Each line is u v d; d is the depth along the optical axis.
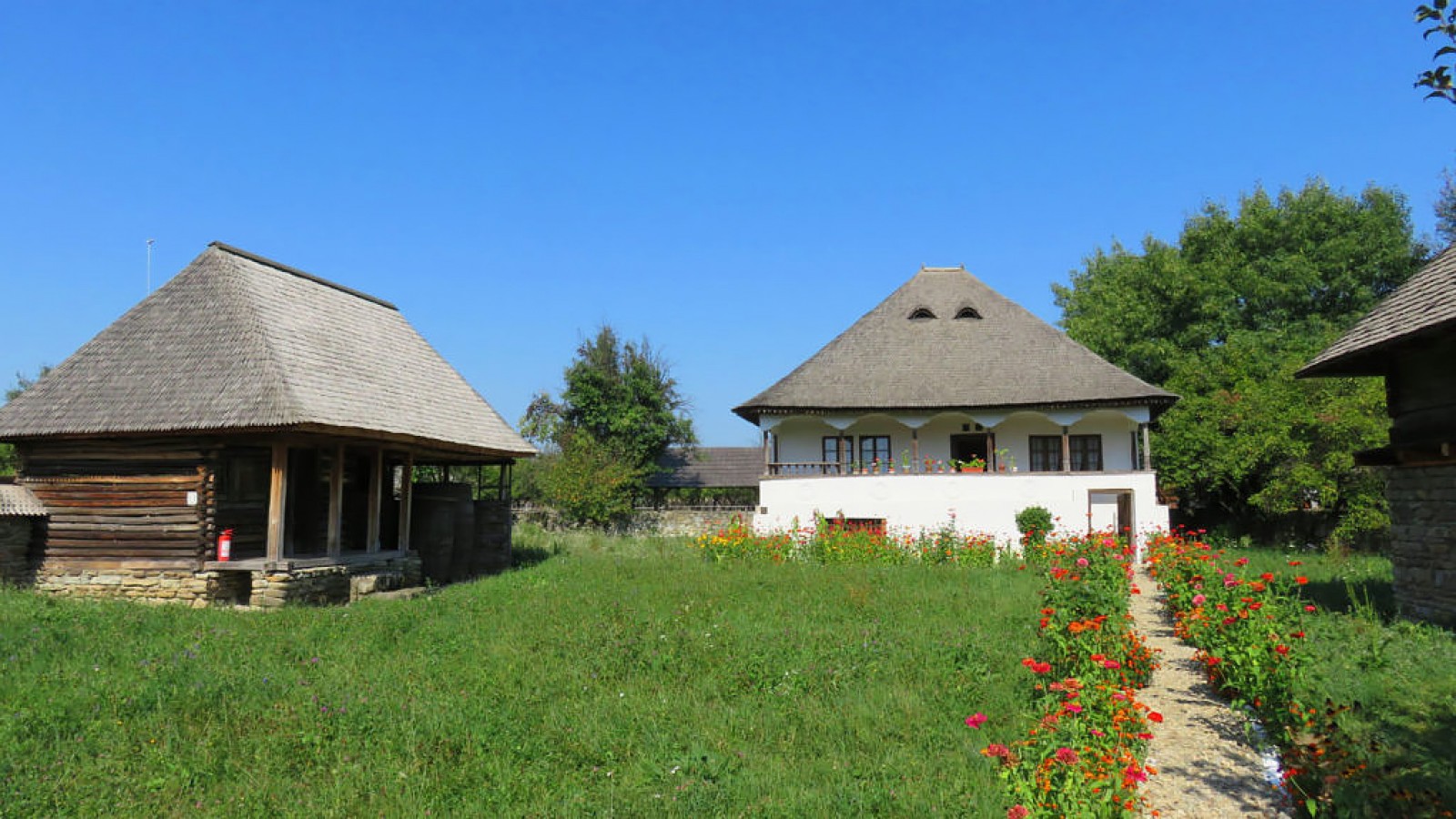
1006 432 28.83
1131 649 9.66
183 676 9.51
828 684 9.34
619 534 39.09
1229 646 8.66
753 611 13.58
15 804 6.45
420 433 18.84
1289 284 34.88
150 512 16.39
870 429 29.05
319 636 12.20
